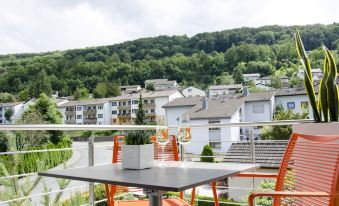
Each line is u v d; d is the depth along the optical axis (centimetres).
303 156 185
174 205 220
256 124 326
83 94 5559
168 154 260
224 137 2975
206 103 3506
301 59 280
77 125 279
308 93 274
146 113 5338
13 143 396
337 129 214
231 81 5038
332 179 149
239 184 1070
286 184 189
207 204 696
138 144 185
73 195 389
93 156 282
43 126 260
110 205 226
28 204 365
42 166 390
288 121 310
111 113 5556
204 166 191
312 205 163
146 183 134
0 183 363
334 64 259
